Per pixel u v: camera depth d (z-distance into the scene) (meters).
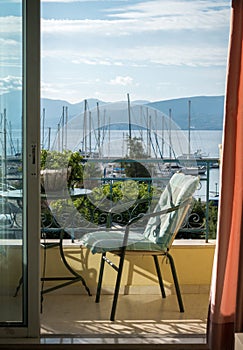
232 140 3.67
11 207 3.86
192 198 4.45
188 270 4.99
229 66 3.64
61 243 4.77
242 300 3.75
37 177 3.82
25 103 3.80
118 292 4.45
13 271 3.88
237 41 3.62
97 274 4.89
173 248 4.96
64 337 3.99
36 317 3.89
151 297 4.91
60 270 4.89
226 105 3.66
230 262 3.75
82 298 4.88
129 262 4.91
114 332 4.19
